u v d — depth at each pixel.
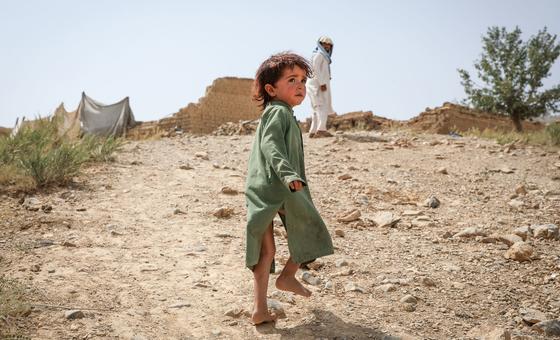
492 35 27.67
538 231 4.88
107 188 6.35
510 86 26.31
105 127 26.31
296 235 2.83
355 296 3.43
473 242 4.73
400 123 22.23
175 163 8.45
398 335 2.88
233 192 6.36
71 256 3.95
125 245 4.31
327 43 12.02
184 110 26.44
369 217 5.54
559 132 10.90
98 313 2.96
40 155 6.38
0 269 3.58
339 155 9.66
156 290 3.38
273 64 2.97
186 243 4.42
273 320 2.96
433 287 3.64
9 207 5.28
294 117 2.98
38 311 2.91
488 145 10.52
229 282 3.58
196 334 2.82
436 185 7.31
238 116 27.89
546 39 26.92
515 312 3.29
